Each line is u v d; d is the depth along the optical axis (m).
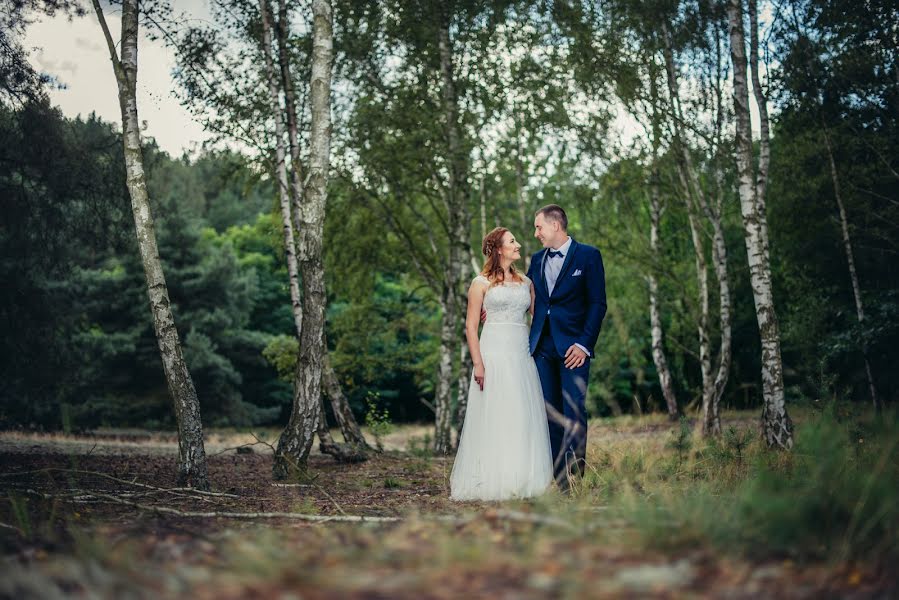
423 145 13.81
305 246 8.25
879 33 13.28
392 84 13.88
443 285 16.00
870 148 14.75
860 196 15.65
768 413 9.25
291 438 8.03
